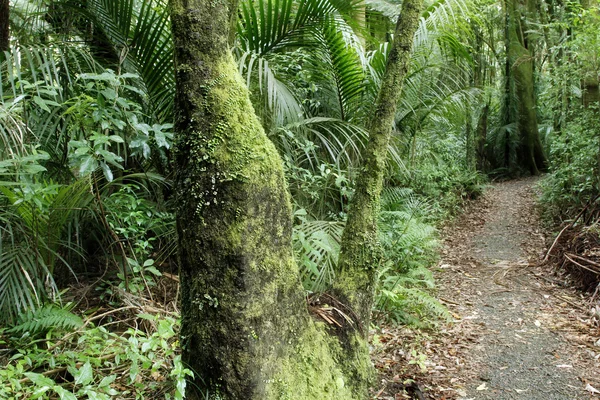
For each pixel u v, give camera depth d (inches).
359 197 104.3
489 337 152.6
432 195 359.3
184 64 73.8
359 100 199.2
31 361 90.4
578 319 164.6
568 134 317.4
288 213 81.4
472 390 117.1
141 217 130.0
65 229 127.6
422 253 240.2
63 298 121.7
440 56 247.8
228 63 76.4
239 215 73.5
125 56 135.1
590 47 263.7
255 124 77.3
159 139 106.0
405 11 103.7
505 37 695.1
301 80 188.7
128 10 136.3
